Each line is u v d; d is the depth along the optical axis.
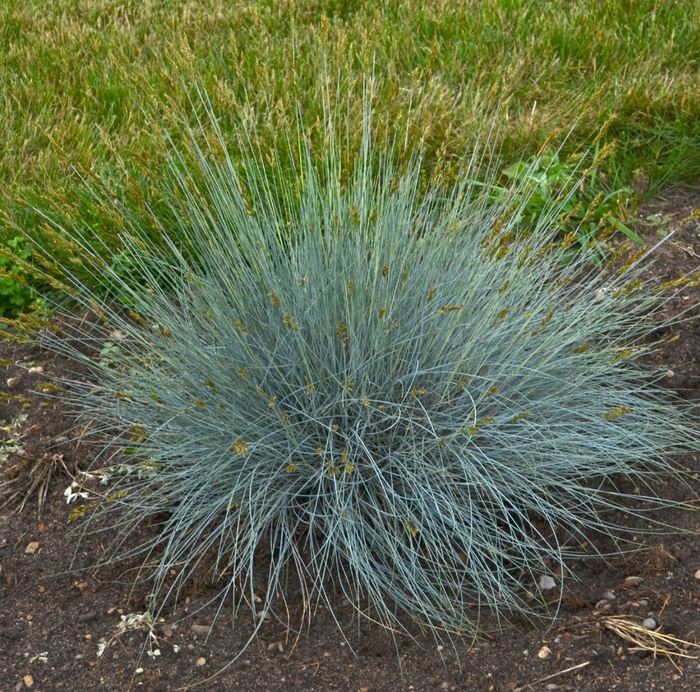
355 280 2.87
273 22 5.61
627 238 4.03
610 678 2.35
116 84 4.92
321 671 2.44
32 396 3.34
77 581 2.70
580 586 2.64
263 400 2.84
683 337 3.49
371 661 2.47
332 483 2.76
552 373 2.99
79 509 2.62
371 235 2.99
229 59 5.18
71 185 4.05
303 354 2.69
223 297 2.94
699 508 2.81
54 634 2.54
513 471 2.73
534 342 2.96
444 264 3.11
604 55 5.06
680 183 4.30
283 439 2.80
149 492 2.94
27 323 3.34
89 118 4.75
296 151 4.06
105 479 2.99
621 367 3.31
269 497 2.78
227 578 2.69
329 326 2.82
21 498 2.96
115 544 2.80
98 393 3.30
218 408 2.63
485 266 3.01
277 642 2.52
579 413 2.85
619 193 4.16
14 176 4.22
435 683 2.39
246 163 3.83
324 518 2.74
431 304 2.94
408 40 5.23
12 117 4.71
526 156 4.40
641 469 3.01
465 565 2.59
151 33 5.62
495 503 2.83
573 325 3.07
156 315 3.01
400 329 2.86
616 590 2.61
